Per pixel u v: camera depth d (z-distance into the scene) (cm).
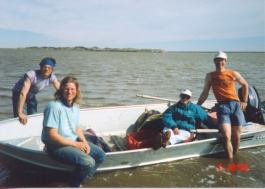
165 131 339
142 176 315
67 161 262
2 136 341
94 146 281
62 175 298
